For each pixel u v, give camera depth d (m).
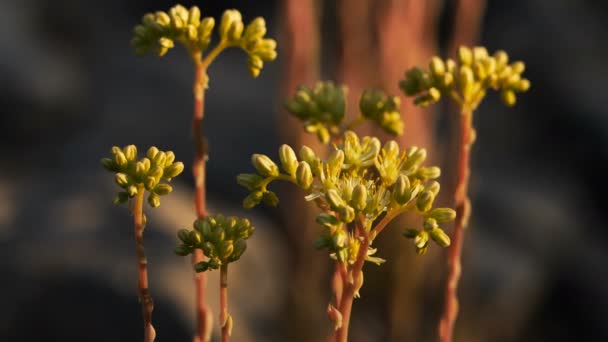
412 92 0.46
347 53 0.92
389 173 0.41
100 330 1.15
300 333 1.00
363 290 1.04
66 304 1.16
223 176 1.76
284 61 0.88
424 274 1.03
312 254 0.99
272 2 2.67
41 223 1.26
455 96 0.45
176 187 1.44
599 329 1.64
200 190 0.44
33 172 1.94
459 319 1.36
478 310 1.40
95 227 1.24
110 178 1.40
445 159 1.04
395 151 0.42
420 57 0.92
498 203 1.72
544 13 2.39
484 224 1.65
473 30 0.94
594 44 2.34
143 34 0.44
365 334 1.04
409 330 1.04
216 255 0.41
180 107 2.06
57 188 1.38
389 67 0.90
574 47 2.32
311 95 0.47
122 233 1.23
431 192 0.40
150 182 0.40
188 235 0.41
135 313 1.15
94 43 2.47
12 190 1.49
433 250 1.04
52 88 2.12
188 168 1.79
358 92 0.92
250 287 1.24
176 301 1.13
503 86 0.45
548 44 2.33
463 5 0.93
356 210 0.40
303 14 0.87
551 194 1.95
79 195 1.33
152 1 2.74
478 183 1.80
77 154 1.98
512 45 2.35
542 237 1.69
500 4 2.42
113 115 2.10
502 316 1.43
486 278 1.43
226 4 2.70
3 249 1.21
